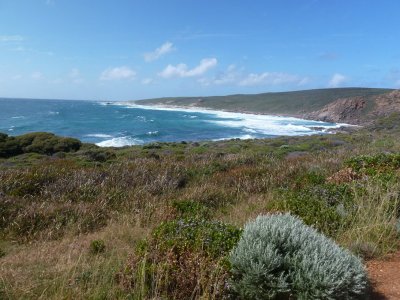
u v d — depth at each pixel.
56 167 14.26
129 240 6.75
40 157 22.34
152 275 4.30
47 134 27.27
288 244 4.41
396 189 7.56
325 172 11.79
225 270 4.26
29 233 7.32
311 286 3.94
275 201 8.03
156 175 12.12
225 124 74.00
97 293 4.27
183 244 4.76
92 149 25.05
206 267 4.29
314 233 4.70
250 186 10.79
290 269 4.13
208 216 8.09
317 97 145.62
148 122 73.12
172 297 4.21
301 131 62.38
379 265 5.37
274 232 4.49
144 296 4.18
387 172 9.79
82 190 10.16
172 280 4.30
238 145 29.44
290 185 10.58
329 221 6.67
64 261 5.49
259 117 106.25
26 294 4.31
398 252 5.80
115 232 7.22
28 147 24.83
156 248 4.75
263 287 4.04
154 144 29.97
